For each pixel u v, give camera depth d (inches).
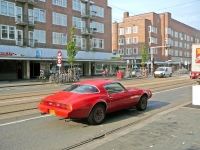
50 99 257.8
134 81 993.5
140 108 332.5
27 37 1162.0
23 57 1061.8
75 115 237.0
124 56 2325.3
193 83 861.8
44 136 216.7
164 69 1414.9
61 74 919.0
